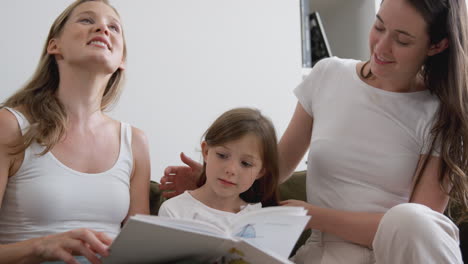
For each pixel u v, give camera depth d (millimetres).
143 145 1269
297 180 1446
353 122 1202
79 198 1078
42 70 1179
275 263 801
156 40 1646
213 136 1132
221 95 1771
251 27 1854
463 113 1128
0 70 1407
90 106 1166
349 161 1179
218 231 821
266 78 1880
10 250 873
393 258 944
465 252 1255
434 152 1156
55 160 1077
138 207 1218
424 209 939
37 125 1066
